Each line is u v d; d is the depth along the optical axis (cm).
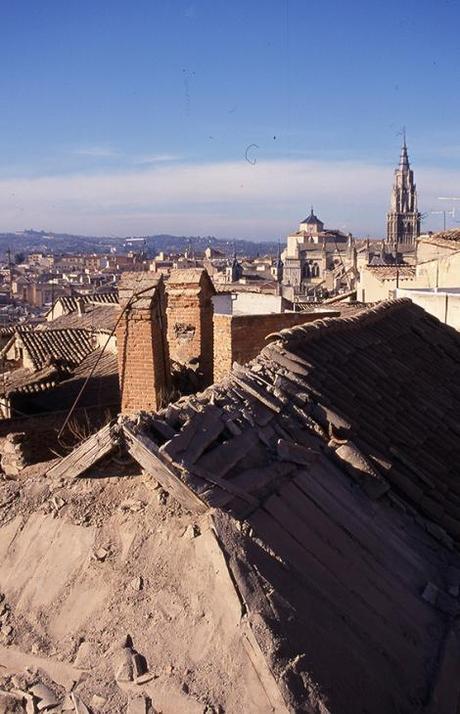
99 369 1766
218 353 1337
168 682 399
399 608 511
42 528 529
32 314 9019
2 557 525
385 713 419
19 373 1930
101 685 409
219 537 455
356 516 582
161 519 496
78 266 17500
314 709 380
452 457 818
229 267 10756
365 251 10725
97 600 463
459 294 1709
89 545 500
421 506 668
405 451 757
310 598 455
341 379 837
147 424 524
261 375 717
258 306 2078
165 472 489
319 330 936
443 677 466
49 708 406
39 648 449
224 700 384
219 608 425
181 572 454
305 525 523
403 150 13138
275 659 393
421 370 1079
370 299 3906
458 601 553
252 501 506
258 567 446
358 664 433
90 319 2970
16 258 19500
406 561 573
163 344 1092
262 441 586
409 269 3944
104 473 561
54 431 1364
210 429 545
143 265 12888
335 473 626
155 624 433
